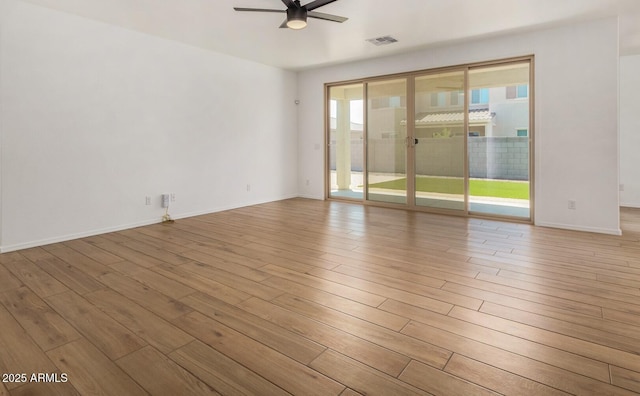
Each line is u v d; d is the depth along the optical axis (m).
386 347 1.94
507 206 5.75
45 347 1.97
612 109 4.24
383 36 4.85
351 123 6.72
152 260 3.42
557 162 4.60
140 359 1.85
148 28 4.58
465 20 4.24
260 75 6.44
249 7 3.88
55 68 3.98
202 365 1.80
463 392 1.58
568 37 4.42
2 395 1.58
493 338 2.01
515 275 2.96
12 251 3.74
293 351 1.91
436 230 4.55
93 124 4.33
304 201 6.90
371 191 6.47
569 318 2.23
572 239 4.08
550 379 1.66
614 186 4.28
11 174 3.74
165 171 5.12
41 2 3.75
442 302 2.47
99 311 2.38
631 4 3.82
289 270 3.12
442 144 5.59
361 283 2.82
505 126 5.10
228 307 2.43
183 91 5.27
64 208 4.14
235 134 6.09
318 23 4.35
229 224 4.95
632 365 1.75
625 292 2.60
